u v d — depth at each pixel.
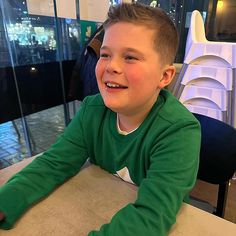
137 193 0.52
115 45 0.50
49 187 0.56
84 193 0.56
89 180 0.62
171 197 0.45
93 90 1.66
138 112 0.59
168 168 0.50
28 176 0.56
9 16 1.45
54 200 0.54
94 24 2.10
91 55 1.62
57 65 1.84
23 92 1.66
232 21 2.27
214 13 2.30
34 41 1.63
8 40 1.48
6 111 1.59
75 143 0.67
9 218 0.46
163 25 0.54
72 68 1.98
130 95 0.52
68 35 1.87
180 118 0.57
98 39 1.58
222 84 1.51
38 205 0.52
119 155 0.64
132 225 0.42
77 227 0.46
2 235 0.45
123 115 0.62
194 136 0.55
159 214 0.43
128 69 0.50
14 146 1.76
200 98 1.61
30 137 1.78
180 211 0.49
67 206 0.52
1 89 1.52
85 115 0.70
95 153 0.69
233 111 1.55
